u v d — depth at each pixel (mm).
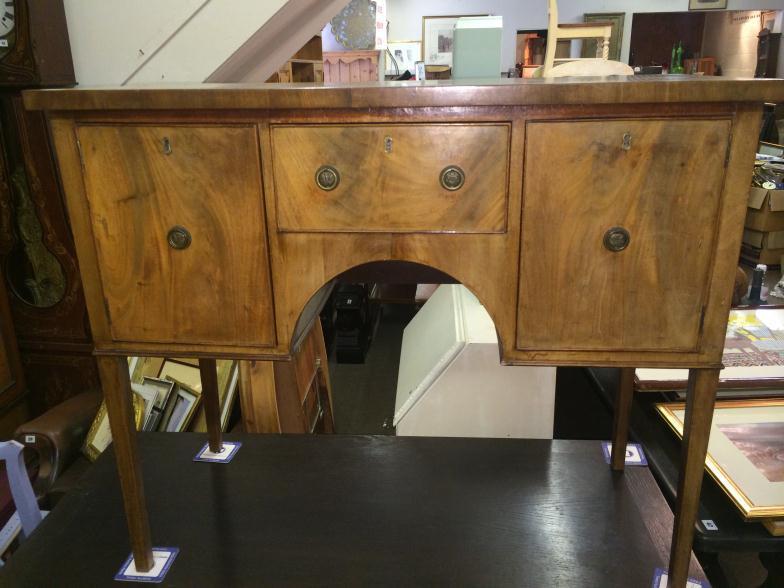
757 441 1386
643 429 1577
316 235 970
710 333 960
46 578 1139
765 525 1195
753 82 821
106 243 1009
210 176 956
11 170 1948
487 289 975
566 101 846
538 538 1207
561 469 1431
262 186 953
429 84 953
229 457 1496
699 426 1008
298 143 925
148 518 1243
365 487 1374
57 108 924
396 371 3004
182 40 1594
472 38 1265
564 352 1000
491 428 1764
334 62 4738
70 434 1807
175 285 1021
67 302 2072
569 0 6852
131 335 1056
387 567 1138
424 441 1550
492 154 904
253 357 1043
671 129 872
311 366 2148
